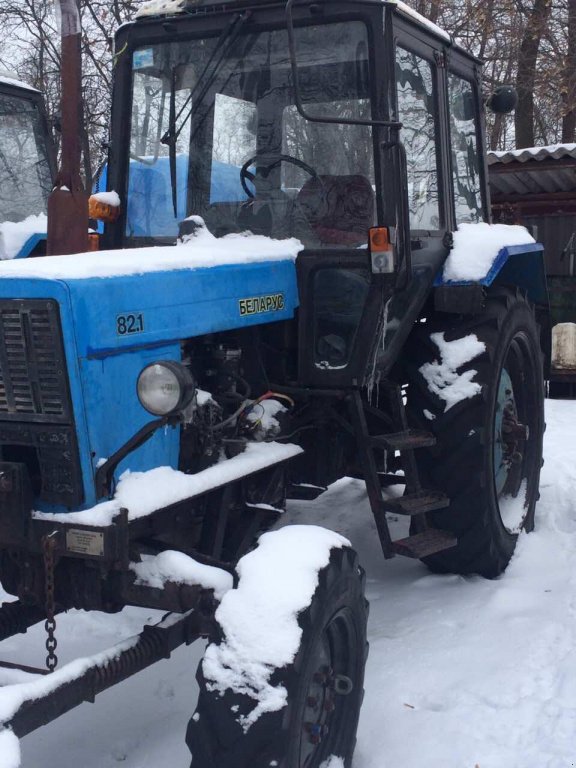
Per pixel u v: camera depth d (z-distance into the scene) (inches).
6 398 108.7
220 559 130.9
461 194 186.2
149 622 160.1
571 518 207.6
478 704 127.1
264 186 150.5
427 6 542.9
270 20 148.3
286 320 147.6
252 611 101.6
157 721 128.6
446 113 171.3
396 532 200.8
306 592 103.4
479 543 168.7
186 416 104.9
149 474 114.1
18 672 104.6
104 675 105.3
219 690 98.7
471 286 164.7
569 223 434.6
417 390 165.8
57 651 148.5
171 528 123.0
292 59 123.8
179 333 120.8
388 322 153.1
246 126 150.9
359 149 145.9
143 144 155.9
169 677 140.8
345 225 146.4
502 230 186.2
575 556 183.2
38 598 115.2
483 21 563.2
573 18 596.1
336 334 146.6
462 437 163.3
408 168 158.2
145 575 112.7
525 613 156.0
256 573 105.0
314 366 146.0
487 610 157.2
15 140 285.7
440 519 168.2
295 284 146.0
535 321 200.7
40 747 123.2
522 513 187.8
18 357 107.3
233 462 126.6
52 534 106.3
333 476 160.6
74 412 106.0
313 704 105.8
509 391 182.1
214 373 133.0
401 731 121.9
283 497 147.4
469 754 116.0
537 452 196.4
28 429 108.1
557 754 115.0
